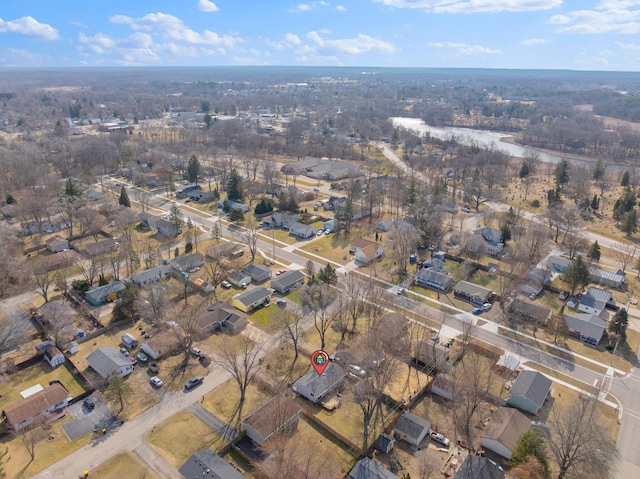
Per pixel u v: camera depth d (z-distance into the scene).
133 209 160.38
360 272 118.00
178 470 58.88
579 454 57.62
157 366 79.19
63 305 93.00
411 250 128.62
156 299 93.50
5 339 79.31
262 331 91.56
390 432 66.88
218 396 73.38
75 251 126.12
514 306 97.81
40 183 173.50
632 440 65.62
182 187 188.88
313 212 163.88
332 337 89.94
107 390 71.25
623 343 88.94
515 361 81.12
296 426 67.88
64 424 67.00
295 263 122.62
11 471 58.62
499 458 62.84
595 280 112.69
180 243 134.12
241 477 55.84
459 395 73.38
